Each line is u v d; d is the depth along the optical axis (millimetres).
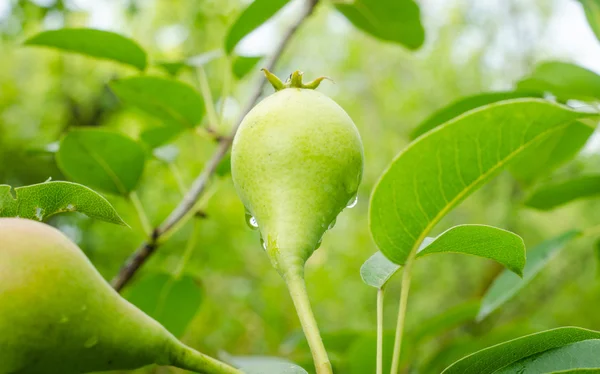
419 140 233
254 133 235
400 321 243
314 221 229
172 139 481
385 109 1571
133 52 450
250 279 1030
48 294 200
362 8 556
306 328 218
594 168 941
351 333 451
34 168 1199
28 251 201
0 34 1162
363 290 1143
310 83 249
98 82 1293
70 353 203
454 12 1568
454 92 1482
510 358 248
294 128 233
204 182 439
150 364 213
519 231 1216
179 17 1267
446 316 458
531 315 1062
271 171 231
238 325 932
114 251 941
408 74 1674
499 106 228
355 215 1394
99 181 415
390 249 248
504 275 372
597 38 407
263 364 244
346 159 234
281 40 510
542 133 234
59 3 1007
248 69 503
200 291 436
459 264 1224
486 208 1204
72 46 440
